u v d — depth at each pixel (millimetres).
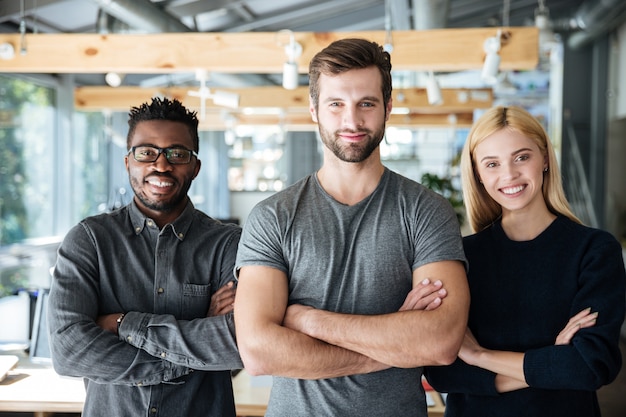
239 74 6602
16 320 3289
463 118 7145
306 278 1593
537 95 9000
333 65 1555
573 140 8602
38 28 4781
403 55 3562
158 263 1834
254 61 3594
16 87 4875
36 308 3061
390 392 1553
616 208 8438
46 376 2781
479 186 1896
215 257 1895
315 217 1613
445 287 1547
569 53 8562
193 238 1890
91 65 3619
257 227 1632
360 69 1552
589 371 1538
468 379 1699
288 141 10484
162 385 1757
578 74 8570
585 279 1653
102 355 1707
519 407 1648
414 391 1591
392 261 1586
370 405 1536
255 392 2627
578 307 1634
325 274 1583
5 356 2939
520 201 1741
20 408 2473
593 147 8539
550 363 1576
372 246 1588
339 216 1605
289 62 3527
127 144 1887
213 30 5980
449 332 1499
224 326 1721
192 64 3604
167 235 1856
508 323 1716
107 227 1853
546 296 1692
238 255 1672
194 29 5242
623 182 8469
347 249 1596
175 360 1716
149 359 1722
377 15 6945
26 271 4590
